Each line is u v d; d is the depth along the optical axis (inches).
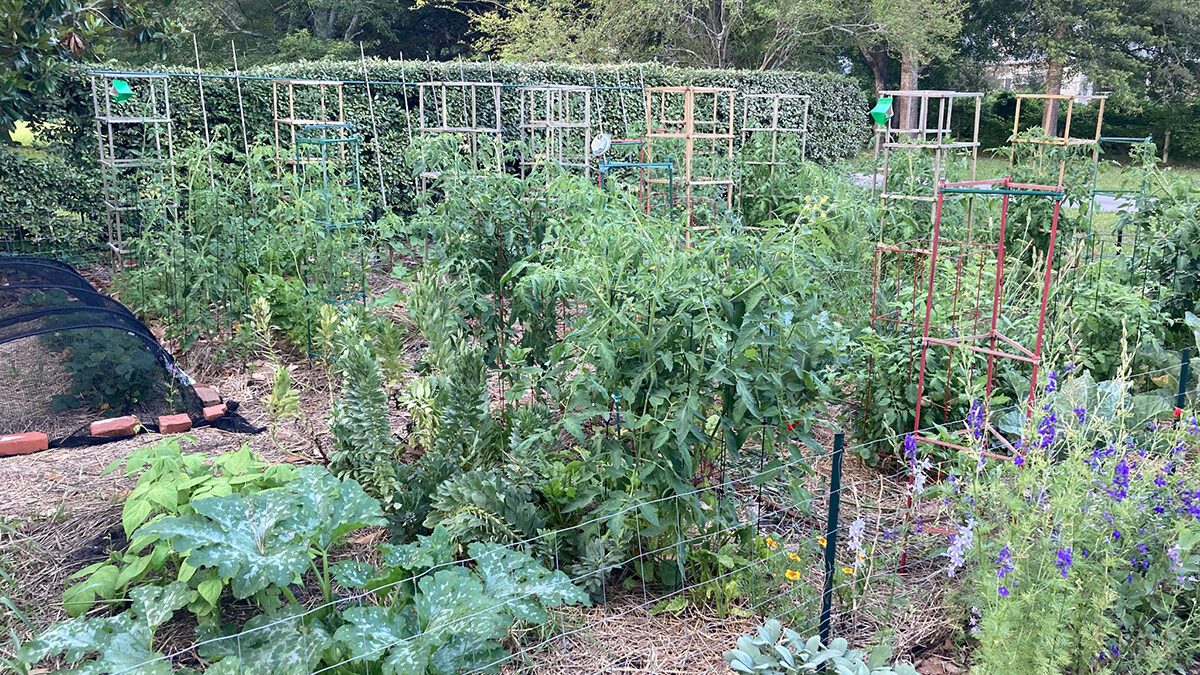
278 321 254.1
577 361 135.7
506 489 133.4
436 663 107.0
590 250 140.2
